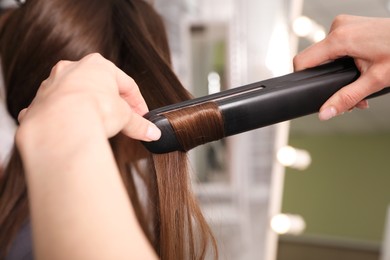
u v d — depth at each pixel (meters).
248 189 1.50
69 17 0.55
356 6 1.33
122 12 0.57
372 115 1.31
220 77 1.52
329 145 1.39
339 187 1.40
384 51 0.42
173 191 0.43
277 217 1.47
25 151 0.25
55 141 0.25
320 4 1.37
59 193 0.24
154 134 0.35
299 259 1.46
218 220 1.44
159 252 0.46
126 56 0.56
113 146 0.54
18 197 0.51
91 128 0.26
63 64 0.31
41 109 0.27
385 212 1.33
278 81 0.42
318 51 0.45
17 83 0.59
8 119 0.81
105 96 0.28
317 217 1.44
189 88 1.53
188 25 1.54
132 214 0.25
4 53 0.61
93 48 0.55
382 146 1.31
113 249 0.24
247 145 1.49
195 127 0.38
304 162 1.43
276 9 1.44
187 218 0.44
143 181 0.58
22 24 0.58
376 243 1.36
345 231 1.40
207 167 1.50
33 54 0.57
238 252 1.50
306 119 1.41
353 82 0.43
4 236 0.50
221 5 1.51
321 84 0.42
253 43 1.49
